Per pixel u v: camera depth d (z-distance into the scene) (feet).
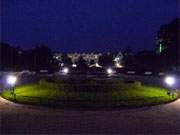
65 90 134.92
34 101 121.49
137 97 128.88
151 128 86.69
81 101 118.73
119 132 82.53
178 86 194.80
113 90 135.03
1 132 81.20
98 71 276.82
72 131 82.89
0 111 107.34
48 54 418.72
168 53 366.84
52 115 101.71
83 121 94.02
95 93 130.21
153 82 222.07
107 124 90.63
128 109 111.45
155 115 103.04
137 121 94.53
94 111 107.96
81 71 279.69
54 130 83.66
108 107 113.19
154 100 126.00
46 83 145.69
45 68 395.34
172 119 97.50
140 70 361.92
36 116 100.12
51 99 121.70
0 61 392.88
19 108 112.47
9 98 130.21
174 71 341.62
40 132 81.66
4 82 206.90
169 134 81.10
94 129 85.20
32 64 404.98
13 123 90.68
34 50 423.23
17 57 411.13
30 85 170.19
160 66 383.24
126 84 141.59
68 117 99.09
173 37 362.33
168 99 132.46
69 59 524.52
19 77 254.06
